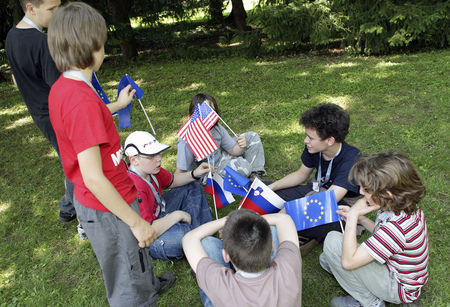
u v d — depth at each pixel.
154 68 9.74
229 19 15.36
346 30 8.73
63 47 1.63
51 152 5.12
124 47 10.93
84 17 1.63
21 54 2.64
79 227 3.17
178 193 3.11
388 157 1.96
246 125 5.33
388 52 8.79
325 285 2.57
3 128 6.25
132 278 2.00
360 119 5.00
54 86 1.71
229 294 1.65
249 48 9.80
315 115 2.56
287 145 4.52
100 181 1.65
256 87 7.01
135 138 2.60
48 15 2.62
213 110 3.17
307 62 8.66
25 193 4.12
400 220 1.96
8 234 3.46
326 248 2.37
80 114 1.60
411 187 1.89
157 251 2.76
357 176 2.04
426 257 2.04
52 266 3.01
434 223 2.98
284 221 2.12
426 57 7.82
